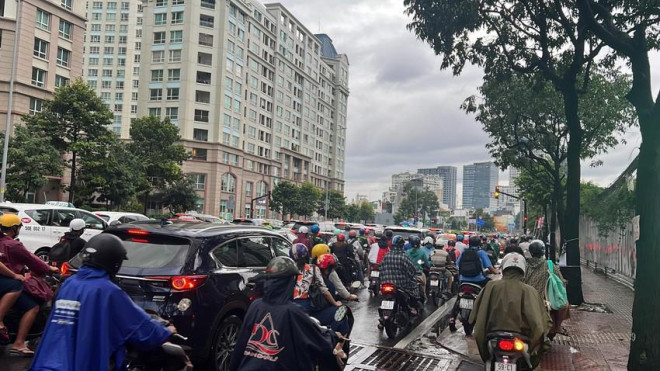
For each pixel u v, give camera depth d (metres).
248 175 81.19
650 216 6.04
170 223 6.38
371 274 13.67
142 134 47.94
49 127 33.69
